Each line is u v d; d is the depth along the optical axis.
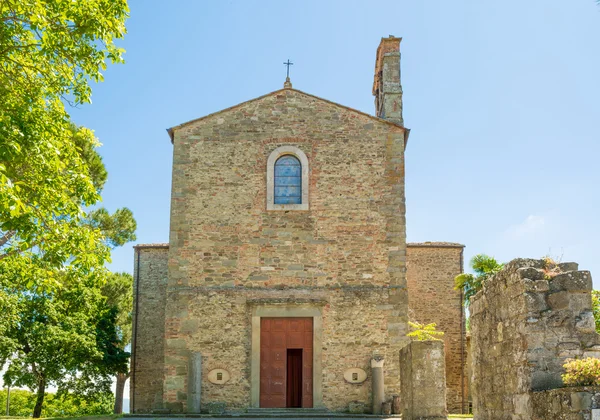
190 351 17.83
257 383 17.64
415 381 11.58
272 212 18.70
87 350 24.45
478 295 10.48
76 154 12.77
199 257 18.44
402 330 17.97
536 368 8.05
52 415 33.19
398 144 19.20
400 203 18.80
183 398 17.58
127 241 26.92
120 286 29.30
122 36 11.89
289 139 19.20
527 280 8.32
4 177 9.36
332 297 18.19
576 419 6.75
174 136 19.22
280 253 18.45
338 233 18.59
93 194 12.36
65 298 25.78
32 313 24.66
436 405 11.46
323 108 19.44
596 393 6.68
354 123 19.34
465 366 23.34
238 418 16.36
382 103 20.95
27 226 11.04
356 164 19.06
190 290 18.22
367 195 18.84
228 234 18.58
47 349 23.80
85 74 12.27
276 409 17.28
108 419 16.61
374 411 17.20
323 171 18.98
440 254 24.23
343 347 17.89
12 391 35.34
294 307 18.11
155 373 23.23
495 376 9.45
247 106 19.44
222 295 18.19
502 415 9.07
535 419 7.80
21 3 10.64
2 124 10.24
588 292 8.25
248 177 18.95
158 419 16.11
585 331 8.13
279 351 17.95
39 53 11.37
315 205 18.75
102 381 25.91
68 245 12.02
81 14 11.29
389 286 18.25
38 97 11.80
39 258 13.24
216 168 19.02
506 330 8.97
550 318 8.18
